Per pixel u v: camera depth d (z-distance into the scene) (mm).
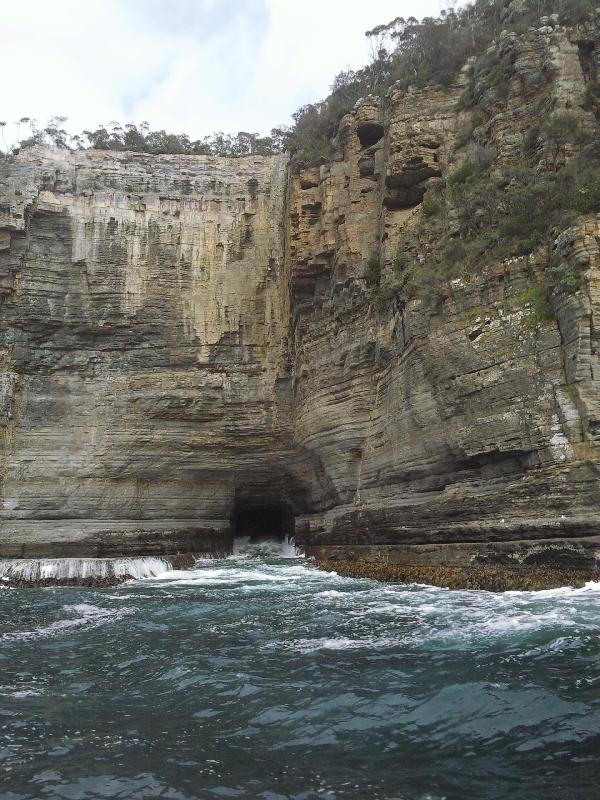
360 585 21312
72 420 36125
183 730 8422
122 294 37594
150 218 38719
